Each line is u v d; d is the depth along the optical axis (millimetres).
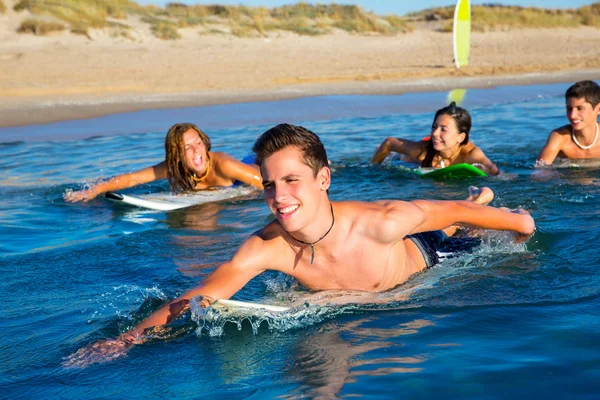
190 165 6719
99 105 12820
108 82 15688
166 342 3219
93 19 24688
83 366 3016
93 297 3869
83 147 9398
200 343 3201
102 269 4387
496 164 7527
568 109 7496
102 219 5832
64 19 24234
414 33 30797
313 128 10570
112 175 7641
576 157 7633
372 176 7098
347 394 2686
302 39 27312
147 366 3002
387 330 3285
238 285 3551
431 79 16703
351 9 32469
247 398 2689
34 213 6074
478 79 16625
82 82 15672
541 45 26984
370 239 3613
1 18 23406
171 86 15250
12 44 21891
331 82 16188
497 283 3848
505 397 2627
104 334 3350
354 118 11562
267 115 11930
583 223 4918
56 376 2934
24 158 8711
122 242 5012
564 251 4332
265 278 4094
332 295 3736
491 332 3217
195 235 5242
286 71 18281
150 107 12719
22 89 14422
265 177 3244
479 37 30562
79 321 3520
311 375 2861
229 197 6520
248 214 5887
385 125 10773
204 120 11500
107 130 10719
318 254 3621
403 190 6465
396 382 2764
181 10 30188
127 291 3953
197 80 16297
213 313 3420
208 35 26219
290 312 3512
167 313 3408
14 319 3564
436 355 2994
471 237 4543
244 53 22938
